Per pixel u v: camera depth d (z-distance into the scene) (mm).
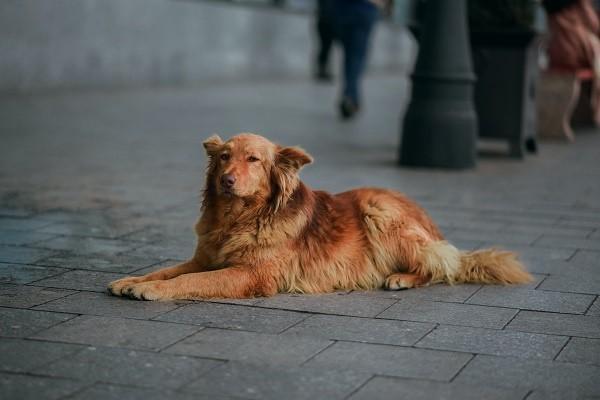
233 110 18188
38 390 4246
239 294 5895
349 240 6281
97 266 6652
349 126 16375
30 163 11203
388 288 6250
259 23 26531
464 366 4730
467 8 12539
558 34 14977
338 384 4422
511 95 12500
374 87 27578
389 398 4262
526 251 7508
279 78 27875
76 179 10242
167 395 4230
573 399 4309
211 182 6070
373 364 4723
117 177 10461
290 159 5973
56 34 19047
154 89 21750
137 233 7770
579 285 6469
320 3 26938
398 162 11852
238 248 5957
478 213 8961
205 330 5211
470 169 11617
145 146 12992
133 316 5430
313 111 18812
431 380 4512
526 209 9211
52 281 6191
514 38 12258
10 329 5117
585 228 8414
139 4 21484
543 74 14828
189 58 23578
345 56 17344
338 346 5000
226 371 4555
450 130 11461
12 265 6590
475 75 12586
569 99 14711
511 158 12672
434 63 11445
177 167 11289
